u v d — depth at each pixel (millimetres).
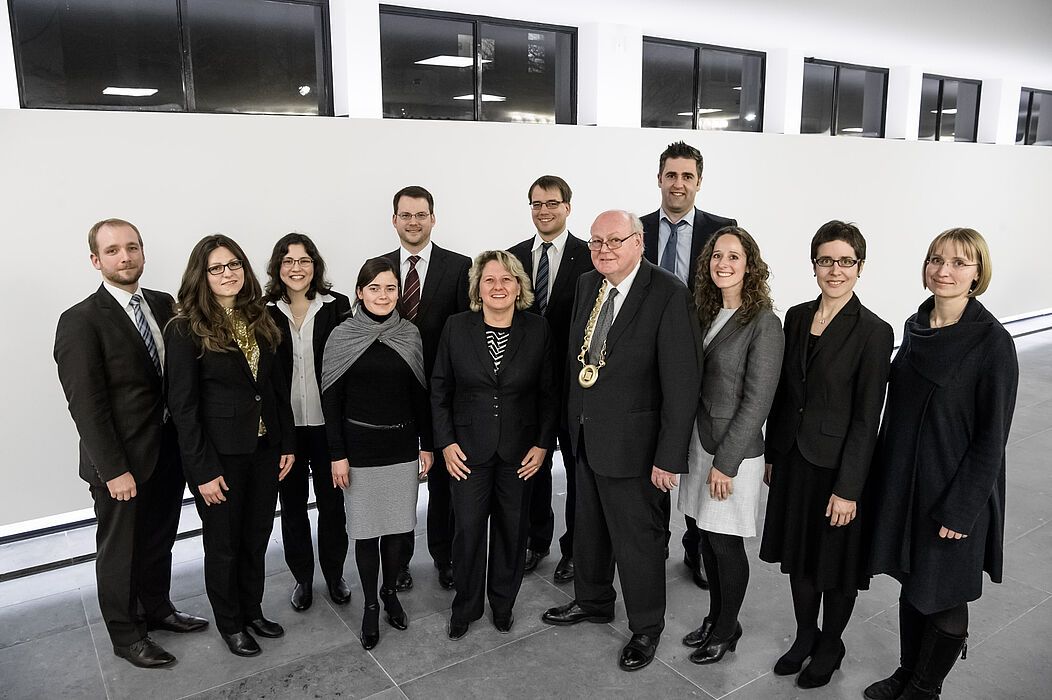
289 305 3066
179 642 2957
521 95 5180
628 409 2637
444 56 4797
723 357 2568
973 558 2238
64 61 3592
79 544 3762
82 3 3592
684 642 2883
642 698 2578
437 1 4465
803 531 2506
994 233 8695
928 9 4898
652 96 5836
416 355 2873
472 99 4961
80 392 2504
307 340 3066
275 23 4191
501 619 3014
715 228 3340
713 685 2643
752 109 6531
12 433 3471
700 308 2641
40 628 3080
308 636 2998
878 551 2367
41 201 3361
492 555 3000
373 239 4281
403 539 3135
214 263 2561
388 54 4566
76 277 3484
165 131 3598
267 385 2783
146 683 2697
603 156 5152
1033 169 8961
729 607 2729
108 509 2684
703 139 5703
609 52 5184
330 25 4328
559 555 3701
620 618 3113
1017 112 8703
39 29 3506
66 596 3336
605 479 2725
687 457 2600
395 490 2869
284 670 2766
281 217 3969
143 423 2678
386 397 2809
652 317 2584
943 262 2195
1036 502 4289
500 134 4652
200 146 3695
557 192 3188
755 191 6172
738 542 2650
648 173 5422
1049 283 9688
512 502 2918
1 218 3293
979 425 2148
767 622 3064
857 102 7438
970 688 2604
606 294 2701
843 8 4809
